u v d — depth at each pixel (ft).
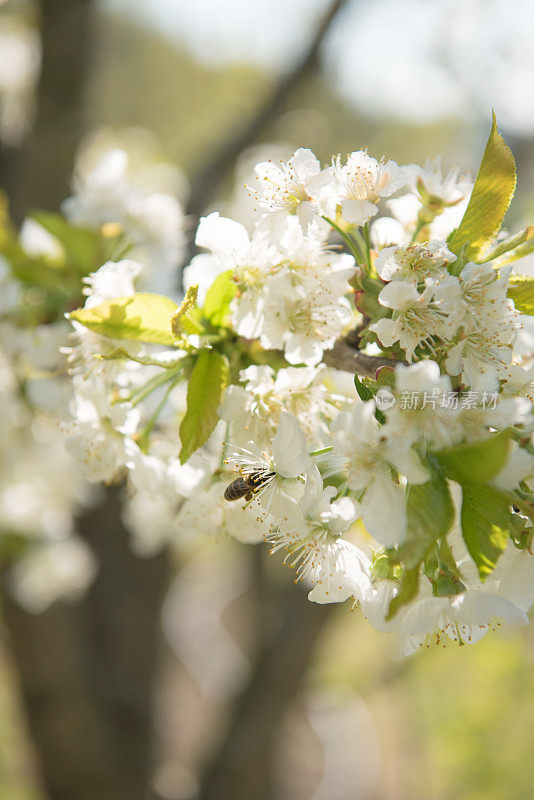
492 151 3.77
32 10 7.81
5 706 10.78
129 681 8.84
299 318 3.82
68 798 7.73
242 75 13.14
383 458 3.67
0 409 4.45
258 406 3.84
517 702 12.34
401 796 13.58
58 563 6.20
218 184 7.34
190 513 3.89
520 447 3.66
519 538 3.69
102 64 11.72
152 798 8.74
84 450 3.93
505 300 3.75
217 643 17.17
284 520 3.75
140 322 3.81
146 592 9.00
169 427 4.08
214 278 3.89
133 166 9.52
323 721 15.71
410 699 13.85
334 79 10.21
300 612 8.61
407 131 11.23
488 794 12.15
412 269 3.77
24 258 4.26
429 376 3.66
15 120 7.58
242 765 8.66
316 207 3.81
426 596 3.71
